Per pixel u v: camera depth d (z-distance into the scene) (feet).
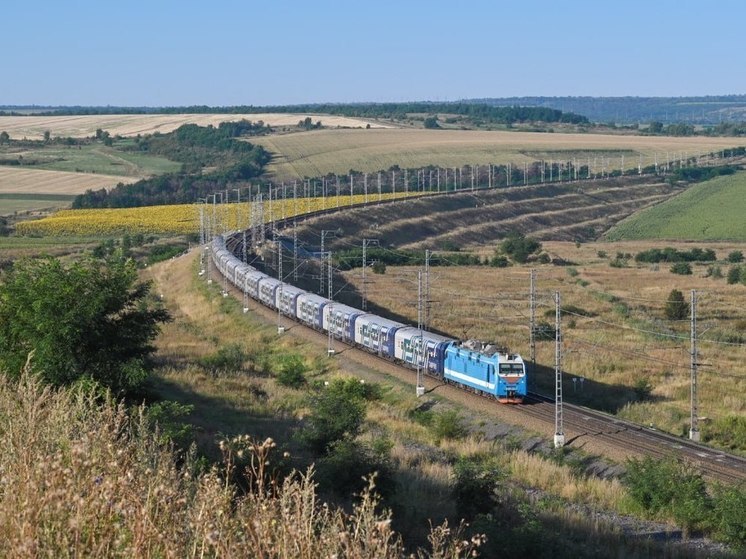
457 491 110.83
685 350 234.79
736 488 118.11
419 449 148.77
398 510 98.89
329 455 110.93
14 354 111.04
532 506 115.85
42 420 46.03
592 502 126.31
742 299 323.57
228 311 300.20
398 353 211.00
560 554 91.61
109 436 40.37
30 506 29.48
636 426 160.25
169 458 44.45
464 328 271.08
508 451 149.89
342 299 333.21
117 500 30.91
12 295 114.11
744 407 181.06
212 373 202.59
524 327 270.87
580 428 157.79
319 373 216.13
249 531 29.50
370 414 175.01
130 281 118.42
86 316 111.04
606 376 207.92
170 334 263.49
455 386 189.98
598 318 285.64
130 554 28.94
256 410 165.78
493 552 90.84
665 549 104.32
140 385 117.29
